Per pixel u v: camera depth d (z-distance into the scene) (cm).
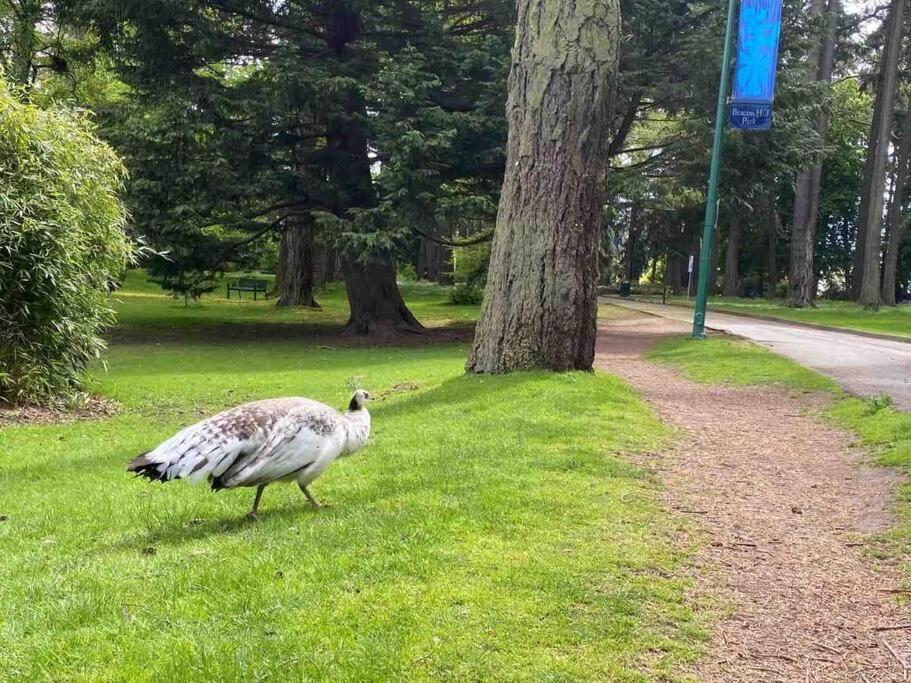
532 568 478
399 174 2138
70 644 373
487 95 2330
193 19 2273
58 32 3019
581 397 1109
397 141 2119
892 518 624
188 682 340
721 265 7525
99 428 1113
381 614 409
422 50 2475
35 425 1130
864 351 1938
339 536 525
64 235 1262
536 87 1312
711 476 759
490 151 2289
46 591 442
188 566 475
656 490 693
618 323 3084
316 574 460
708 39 2286
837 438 950
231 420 522
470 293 4312
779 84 2436
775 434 986
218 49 2352
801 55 2709
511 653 377
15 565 495
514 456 781
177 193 2305
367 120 2283
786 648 407
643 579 480
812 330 2777
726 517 627
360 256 2220
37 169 1255
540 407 1047
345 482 693
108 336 2541
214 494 676
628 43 2408
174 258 2359
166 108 2294
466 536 534
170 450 495
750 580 495
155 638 380
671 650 395
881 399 1055
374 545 508
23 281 1242
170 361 1989
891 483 715
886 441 865
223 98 2242
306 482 583
